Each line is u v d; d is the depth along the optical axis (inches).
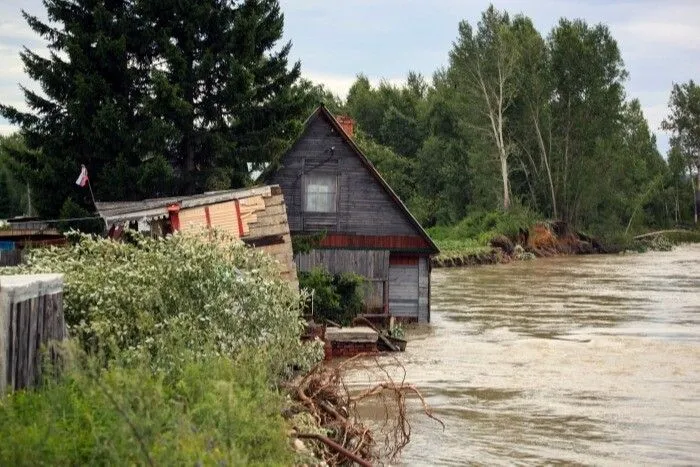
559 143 3540.8
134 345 504.4
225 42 1270.9
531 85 3457.2
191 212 935.0
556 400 804.0
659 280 2132.1
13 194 3112.7
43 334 418.6
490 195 3472.0
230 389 368.8
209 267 553.9
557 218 3501.5
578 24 3511.3
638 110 4840.1
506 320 1445.6
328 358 1010.7
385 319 1408.7
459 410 757.9
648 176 4537.4
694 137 4840.1
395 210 1476.4
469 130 3540.8
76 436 318.3
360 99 4549.7
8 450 293.0
